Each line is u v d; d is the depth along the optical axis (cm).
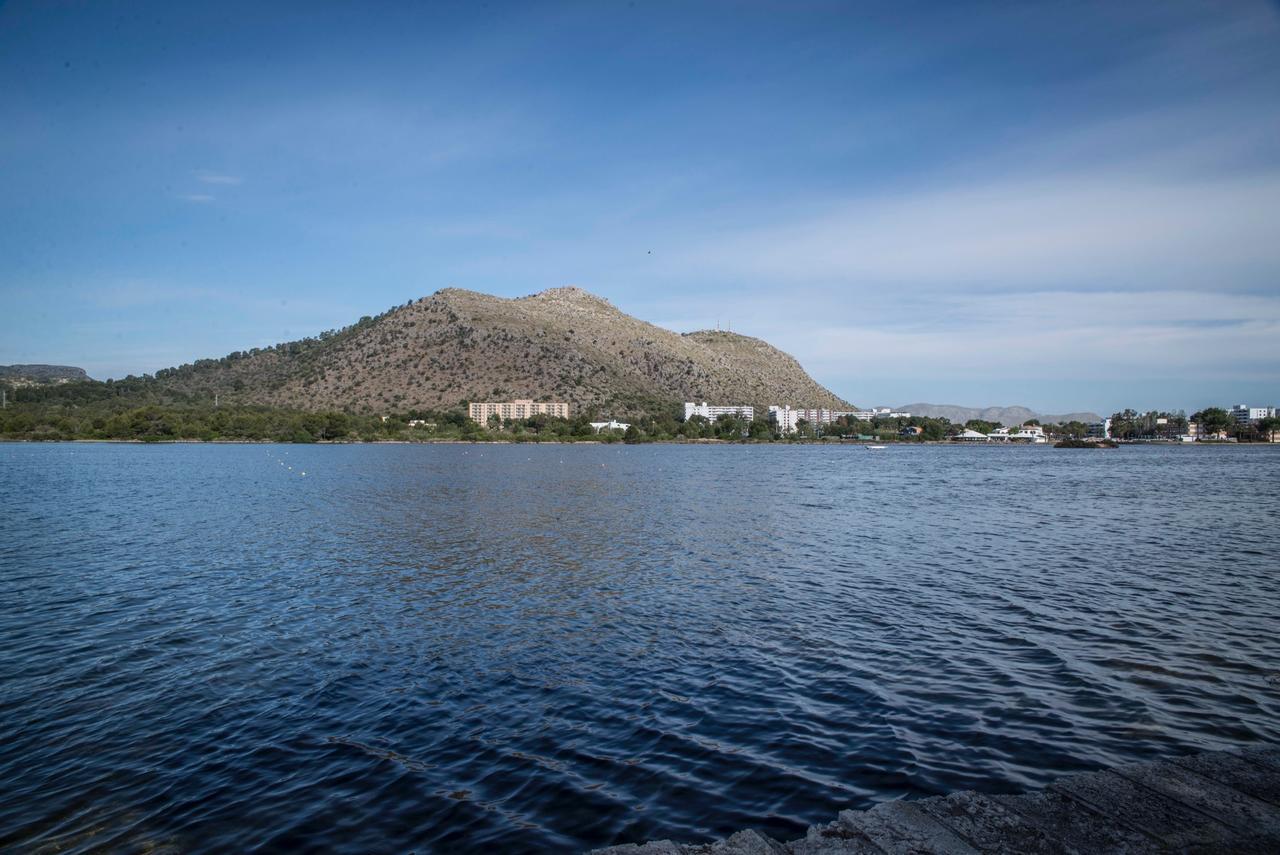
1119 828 774
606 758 1195
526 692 1489
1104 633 1888
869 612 2112
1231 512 4931
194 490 6334
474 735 1290
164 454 14288
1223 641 1812
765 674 1581
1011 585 2492
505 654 1731
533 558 2995
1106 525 4194
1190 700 1417
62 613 2114
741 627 1953
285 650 1767
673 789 1091
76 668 1645
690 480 7988
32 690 1514
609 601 2250
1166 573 2717
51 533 3731
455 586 2464
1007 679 1540
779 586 2469
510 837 970
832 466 11894
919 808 834
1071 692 1463
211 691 1507
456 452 16625
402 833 985
